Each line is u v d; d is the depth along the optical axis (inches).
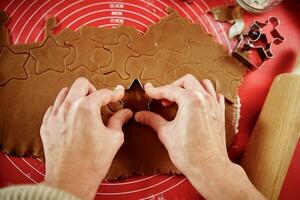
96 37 14.4
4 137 13.7
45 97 13.9
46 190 7.8
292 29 15.6
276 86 14.5
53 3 14.6
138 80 14.1
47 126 12.6
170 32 14.7
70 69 14.1
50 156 11.9
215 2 15.3
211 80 14.8
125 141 14.1
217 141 12.6
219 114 13.4
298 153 15.1
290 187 15.1
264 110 14.6
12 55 13.9
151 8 15.1
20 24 14.3
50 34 14.2
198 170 12.0
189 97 12.5
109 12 14.9
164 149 14.3
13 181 13.9
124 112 13.6
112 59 14.4
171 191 14.5
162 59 14.6
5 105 13.8
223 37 15.3
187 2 15.2
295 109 13.7
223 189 11.8
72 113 11.8
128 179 14.4
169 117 14.3
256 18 15.5
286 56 15.4
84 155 11.3
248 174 14.1
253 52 15.2
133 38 14.5
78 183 11.0
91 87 13.3
